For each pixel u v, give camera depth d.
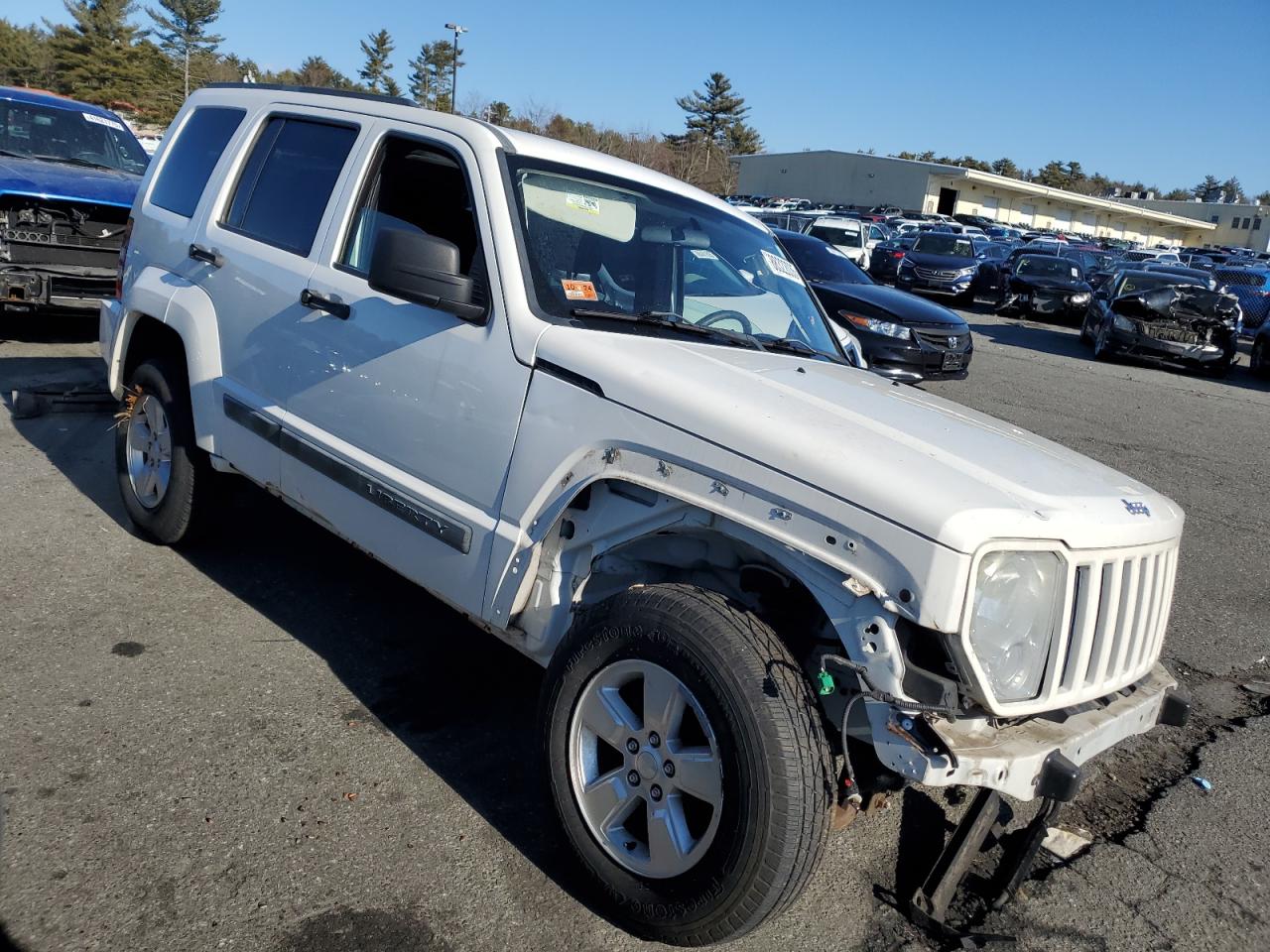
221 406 4.32
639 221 3.83
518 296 3.24
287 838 3.04
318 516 3.90
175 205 4.91
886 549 2.43
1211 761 4.33
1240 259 46.81
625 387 2.91
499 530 3.16
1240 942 3.17
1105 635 2.73
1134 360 18.52
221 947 2.59
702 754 2.62
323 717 3.73
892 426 2.93
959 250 26.61
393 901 2.84
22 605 4.28
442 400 3.36
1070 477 2.94
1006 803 3.84
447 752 3.61
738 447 2.67
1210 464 10.24
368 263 3.77
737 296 3.98
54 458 6.22
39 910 2.63
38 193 8.31
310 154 4.22
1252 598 6.42
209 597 4.59
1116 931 3.15
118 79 68.62
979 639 2.44
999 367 15.89
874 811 3.49
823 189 72.62
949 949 2.96
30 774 3.17
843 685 2.76
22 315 9.73
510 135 3.64
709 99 90.94
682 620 2.65
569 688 2.89
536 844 3.17
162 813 3.07
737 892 2.50
